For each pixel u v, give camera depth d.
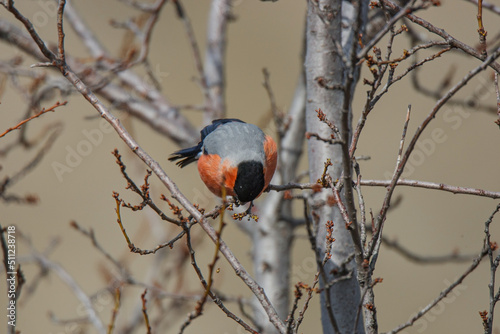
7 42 11.87
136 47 12.02
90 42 13.03
